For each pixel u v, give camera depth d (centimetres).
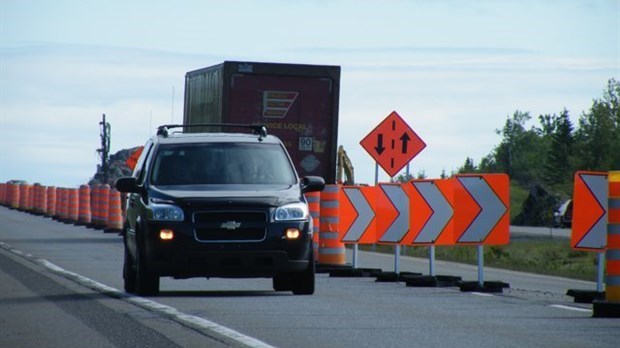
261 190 3203
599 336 2169
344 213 4528
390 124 6100
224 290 3388
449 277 3744
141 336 2136
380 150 6109
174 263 3078
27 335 2186
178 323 2342
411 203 3925
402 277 3931
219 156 3344
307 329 2261
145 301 2856
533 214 15850
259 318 2464
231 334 2153
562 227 14125
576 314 2622
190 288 3462
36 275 3703
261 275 3125
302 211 3161
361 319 2464
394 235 4109
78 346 2022
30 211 11688
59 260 4591
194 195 3131
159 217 3102
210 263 3088
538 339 2117
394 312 2639
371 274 4309
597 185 3062
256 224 3105
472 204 3512
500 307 2803
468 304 2894
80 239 6575
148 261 3092
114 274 3906
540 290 3703
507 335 2180
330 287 3575
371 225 4456
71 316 2495
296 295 3173
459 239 3516
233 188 3222
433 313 2627
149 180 3278
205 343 2030
